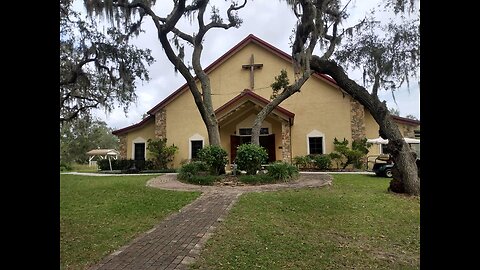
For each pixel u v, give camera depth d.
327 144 18.14
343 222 6.37
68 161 29.72
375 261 4.45
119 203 8.43
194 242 5.22
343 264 4.34
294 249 4.87
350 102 18.11
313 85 18.55
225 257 4.53
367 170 16.36
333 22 13.52
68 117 16.50
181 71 14.44
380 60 11.77
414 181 9.16
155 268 4.16
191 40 15.45
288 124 17.31
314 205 7.70
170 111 19.66
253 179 11.41
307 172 15.62
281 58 19.14
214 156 12.83
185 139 19.38
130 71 15.88
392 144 9.67
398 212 7.18
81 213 7.43
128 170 18.00
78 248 5.00
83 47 14.73
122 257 4.58
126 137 20.39
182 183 11.88
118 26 13.66
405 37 10.74
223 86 19.56
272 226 6.04
